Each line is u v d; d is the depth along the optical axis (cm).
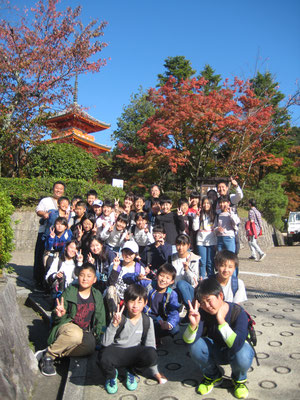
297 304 489
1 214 395
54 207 596
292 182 2683
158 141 1745
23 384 276
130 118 2322
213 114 1520
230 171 1822
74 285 365
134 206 585
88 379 315
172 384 296
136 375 309
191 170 2008
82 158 1337
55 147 1298
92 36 1295
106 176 2309
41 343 404
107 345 298
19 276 684
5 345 274
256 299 521
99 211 601
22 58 1230
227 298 345
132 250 420
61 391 300
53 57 1269
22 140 1210
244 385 272
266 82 2247
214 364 282
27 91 1250
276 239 1962
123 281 414
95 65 1322
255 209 1034
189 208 602
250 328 293
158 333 367
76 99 1608
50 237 525
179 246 444
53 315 363
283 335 378
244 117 1639
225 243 532
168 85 1677
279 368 307
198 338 282
